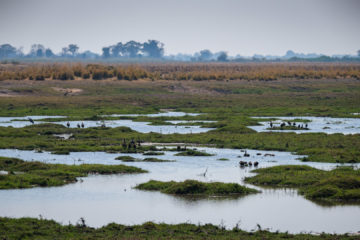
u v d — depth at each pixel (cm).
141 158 12244
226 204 8288
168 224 7056
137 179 10019
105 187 9338
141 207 8069
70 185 9512
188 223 7162
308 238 6481
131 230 6738
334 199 8612
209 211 7875
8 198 8525
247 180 9894
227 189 8969
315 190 8956
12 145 13662
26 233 6425
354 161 11806
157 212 7800
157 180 9894
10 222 6912
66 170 10512
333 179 9200
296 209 8019
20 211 7781
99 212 7775
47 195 8756
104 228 6794
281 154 12925
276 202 8431
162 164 11544
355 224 7312
